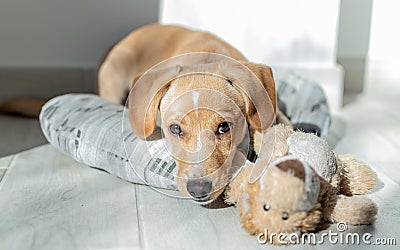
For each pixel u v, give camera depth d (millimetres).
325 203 1070
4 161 1446
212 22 2164
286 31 2176
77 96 1565
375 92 2600
